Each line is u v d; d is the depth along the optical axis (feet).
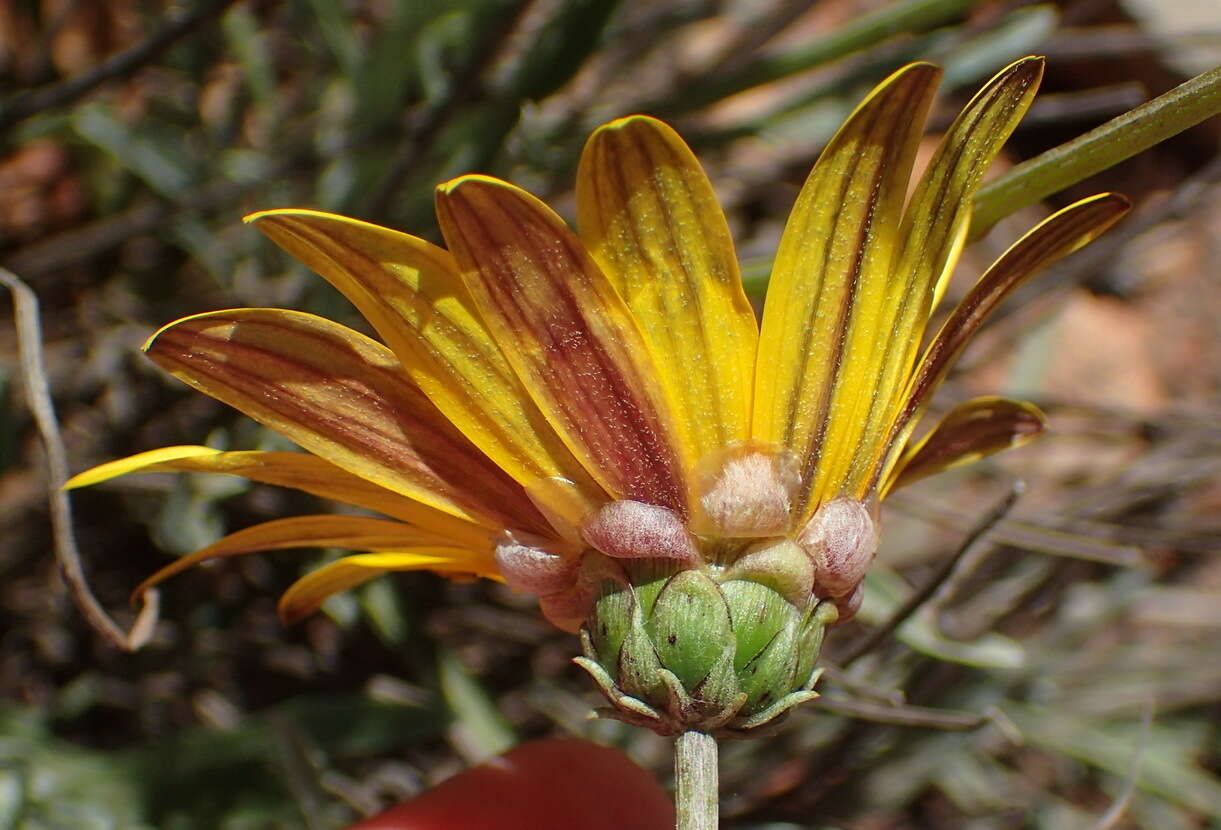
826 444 0.56
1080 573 0.92
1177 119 0.56
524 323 0.54
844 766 0.80
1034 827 0.97
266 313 0.56
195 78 0.97
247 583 0.87
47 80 1.00
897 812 0.95
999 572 0.89
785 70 0.79
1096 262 0.85
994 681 0.86
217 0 0.74
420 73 0.86
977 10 0.98
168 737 0.82
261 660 0.87
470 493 0.57
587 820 0.71
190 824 0.75
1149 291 1.30
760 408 0.55
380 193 0.75
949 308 0.93
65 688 0.86
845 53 0.77
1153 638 1.07
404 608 0.81
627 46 0.99
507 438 0.56
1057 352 1.18
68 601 0.86
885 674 0.82
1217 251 1.31
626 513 0.55
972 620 0.87
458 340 0.55
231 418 0.83
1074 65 1.32
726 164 1.02
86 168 0.99
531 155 0.83
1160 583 1.01
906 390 0.56
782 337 0.55
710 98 0.81
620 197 0.53
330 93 0.98
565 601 0.58
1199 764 1.03
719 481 0.55
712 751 0.56
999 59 0.90
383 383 0.57
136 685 0.85
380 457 0.57
